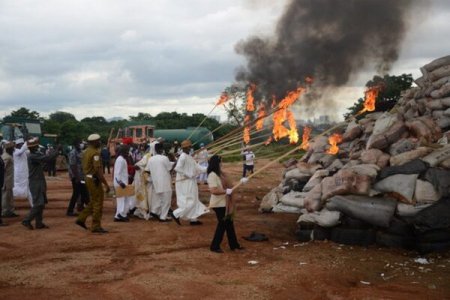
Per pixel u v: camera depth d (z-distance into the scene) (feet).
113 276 23.08
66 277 22.93
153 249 28.68
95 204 33.37
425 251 27.81
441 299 19.80
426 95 36.88
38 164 34.71
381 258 26.61
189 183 37.35
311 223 31.60
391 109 41.65
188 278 22.66
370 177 30.22
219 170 28.60
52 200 52.44
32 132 102.78
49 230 34.30
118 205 38.83
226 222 28.35
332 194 30.78
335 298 20.02
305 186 40.78
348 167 33.04
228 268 24.56
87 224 37.11
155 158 39.14
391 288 21.22
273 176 84.48
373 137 34.86
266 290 20.94
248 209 45.09
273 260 26.30
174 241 30.94
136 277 22.88
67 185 70.38
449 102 34.30
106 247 29.17
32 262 25.62
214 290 20.90
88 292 20.74
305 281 22.24
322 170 40.22
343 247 29.35
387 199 29.48
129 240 31.04
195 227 36.06
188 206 36.96
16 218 40.40
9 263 25.46
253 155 75.92
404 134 34.14
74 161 41.22
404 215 28.50
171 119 194.70
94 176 33.22
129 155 43.47
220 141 46.16
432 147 31.60
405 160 30.76
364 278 23.12
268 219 38.63
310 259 26.45
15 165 43.80
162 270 24.09
